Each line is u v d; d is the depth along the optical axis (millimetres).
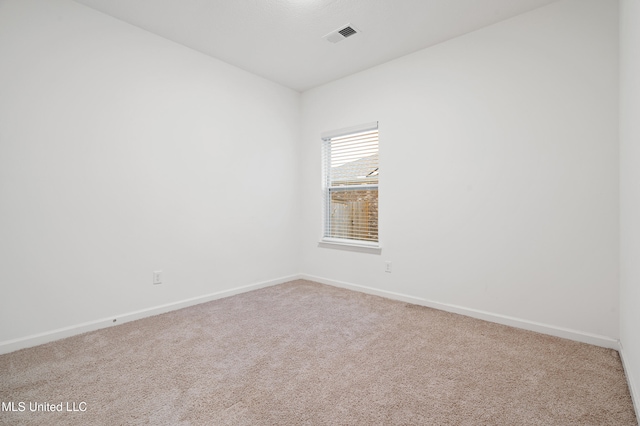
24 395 1491
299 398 1480
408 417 1345
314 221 3945
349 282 3561
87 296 2312
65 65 2199
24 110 2033
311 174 3977
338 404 1436
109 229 2422
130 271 2543
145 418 1327
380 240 3264
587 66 2119
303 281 3939
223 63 3205
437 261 2852
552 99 2254
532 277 2346
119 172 2473
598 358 1886
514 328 2379
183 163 2883
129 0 2234
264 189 3635
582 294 2143
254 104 3518
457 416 1353
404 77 3072
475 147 2621
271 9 2348
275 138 3766
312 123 3955
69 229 2227
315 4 2291
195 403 1437
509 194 2447
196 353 1951
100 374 1691
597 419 1337
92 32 2326
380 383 1615
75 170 2250
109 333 2266
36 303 2084
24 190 2037
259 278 3586
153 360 1855
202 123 3029
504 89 2469
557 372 1725
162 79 2732
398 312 2744
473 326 2418
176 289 2840
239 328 2371
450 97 2764
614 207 2021
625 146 1755
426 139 2918
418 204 2975
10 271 1986
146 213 2635
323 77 3617
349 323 2479
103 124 2385
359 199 3539
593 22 2100
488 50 2551
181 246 2875
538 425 1298
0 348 1930
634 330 1486
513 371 1736
